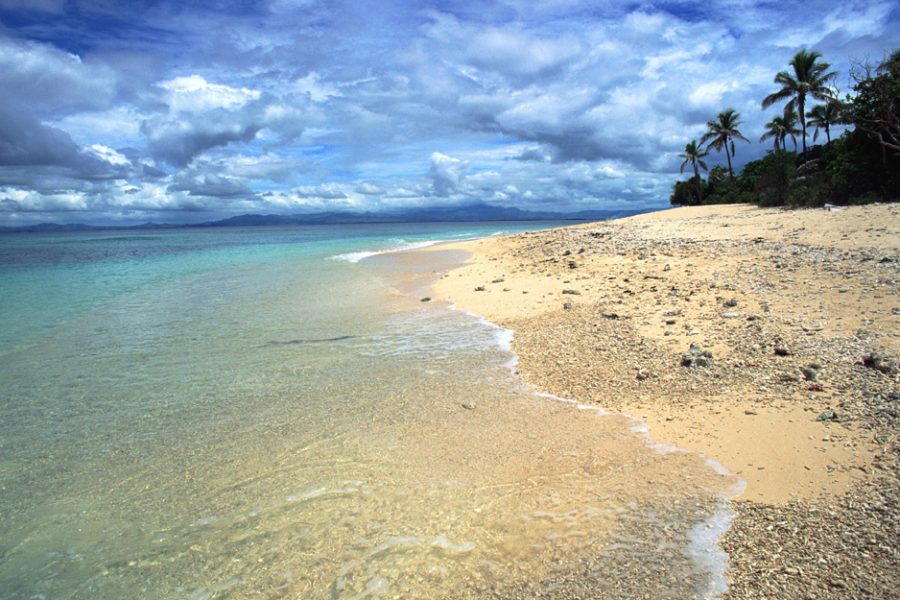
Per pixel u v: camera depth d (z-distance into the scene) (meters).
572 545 4.66
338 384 9.15
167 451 6.82
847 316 9.48
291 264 30.91
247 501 5.62
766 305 11.03
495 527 4.98
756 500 5.08
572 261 20.80
